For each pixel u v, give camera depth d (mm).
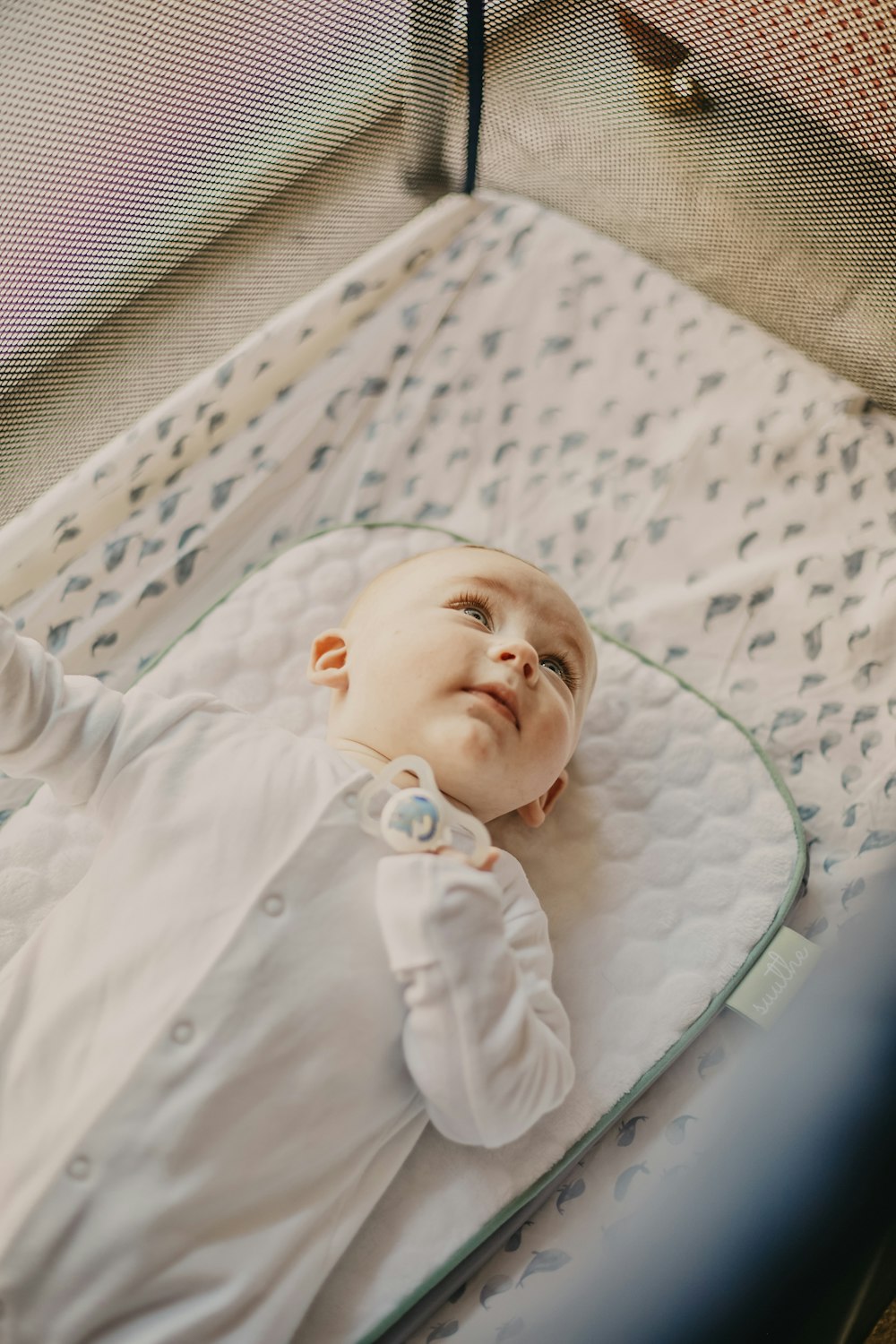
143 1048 916
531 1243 1109
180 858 1021
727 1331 772
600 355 1705
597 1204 1132
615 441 1651
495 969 969
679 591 1533
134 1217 884
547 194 1767
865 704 1416
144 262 1346
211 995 936
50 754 1055
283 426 1615
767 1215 821
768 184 1461
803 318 1604
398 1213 1073
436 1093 959
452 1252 1053
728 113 1417
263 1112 939
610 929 1258
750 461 1594
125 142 1207
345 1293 1026
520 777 1111
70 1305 873
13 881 1222
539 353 1712
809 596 1495
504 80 1581
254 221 1460
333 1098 977
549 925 1259
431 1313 1038
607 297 1738
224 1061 926
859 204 1383
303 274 1632
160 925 986
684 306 1707
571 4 1430
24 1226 874
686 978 1227
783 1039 929
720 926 1259
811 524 1546
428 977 948
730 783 1341
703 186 1543
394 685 1117
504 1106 958
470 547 1265
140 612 1483
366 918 1014
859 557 1506
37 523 1432
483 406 1688
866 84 1256
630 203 1675
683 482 1601
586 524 1594
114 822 1064
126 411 1486
